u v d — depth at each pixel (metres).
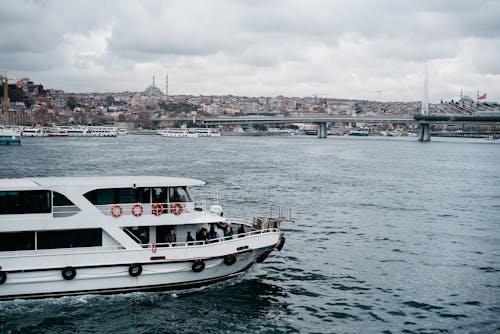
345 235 51.31
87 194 31.62
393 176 111.81
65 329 27.78
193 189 80.62
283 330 28.62
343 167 132.25
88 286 30.84
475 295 34.59
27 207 30.66
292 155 176.62
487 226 57.38
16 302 30.09
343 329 29.06
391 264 41.41
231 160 147.00
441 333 28.81
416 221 59.69
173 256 31.92
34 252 30.59
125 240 31.92
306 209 65.56
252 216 59.34
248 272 37.66
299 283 36.19
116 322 28.64
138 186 32.25
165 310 30.25
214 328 28.45
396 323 30.03
